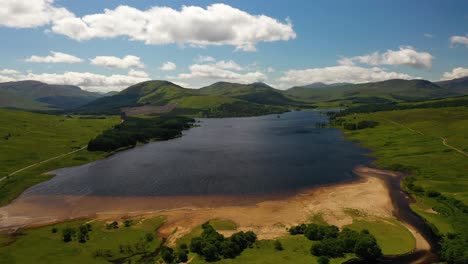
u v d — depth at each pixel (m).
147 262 69.94
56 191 125.62
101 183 135.75
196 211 102.69
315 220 93.19
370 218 93.94
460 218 89.50
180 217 97.56
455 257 67.62
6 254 72.19
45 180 140.50
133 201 113.62
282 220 93.69
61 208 107.88
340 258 70.19
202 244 73.50
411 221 91.56
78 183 135.88
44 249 75.19
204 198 115.50
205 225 88.69
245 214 99.12
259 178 140.00
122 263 70.19
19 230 90.00
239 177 142.00
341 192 119.25
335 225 89.38
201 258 71.12
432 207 99.81
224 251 71.69
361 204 105.81
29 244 77.88
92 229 88.62
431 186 118.38
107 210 105.50
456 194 107.56
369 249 69.81
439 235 80.88
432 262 69.94
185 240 81.12
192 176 144.88
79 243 79.00
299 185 129.25
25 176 143.00
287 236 82.06
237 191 122.81
